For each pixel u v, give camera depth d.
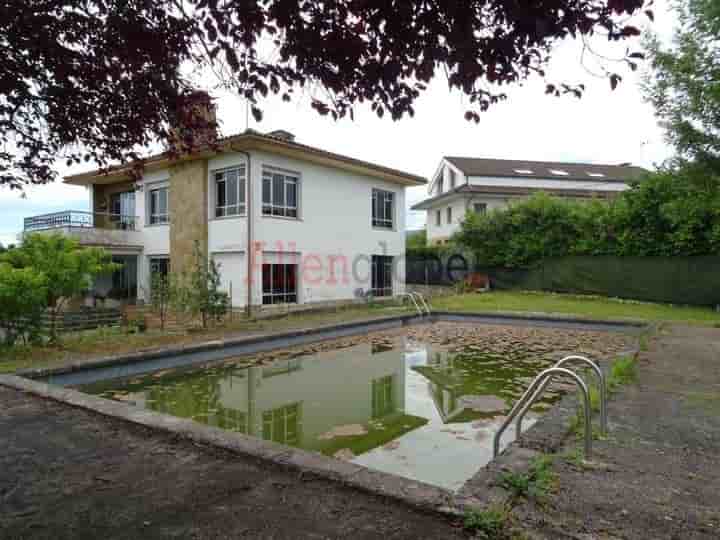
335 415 5.46
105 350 7.64
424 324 12.85
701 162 10.38
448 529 2.17
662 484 2.60
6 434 3.66
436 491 2.50
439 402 5.93
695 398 4.39
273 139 12.28
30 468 3.00
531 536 2.04
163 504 2.50
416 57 2.31
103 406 4.29
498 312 12.47
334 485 2.69
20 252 8.15
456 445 4.36
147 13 2.42
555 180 27.00
